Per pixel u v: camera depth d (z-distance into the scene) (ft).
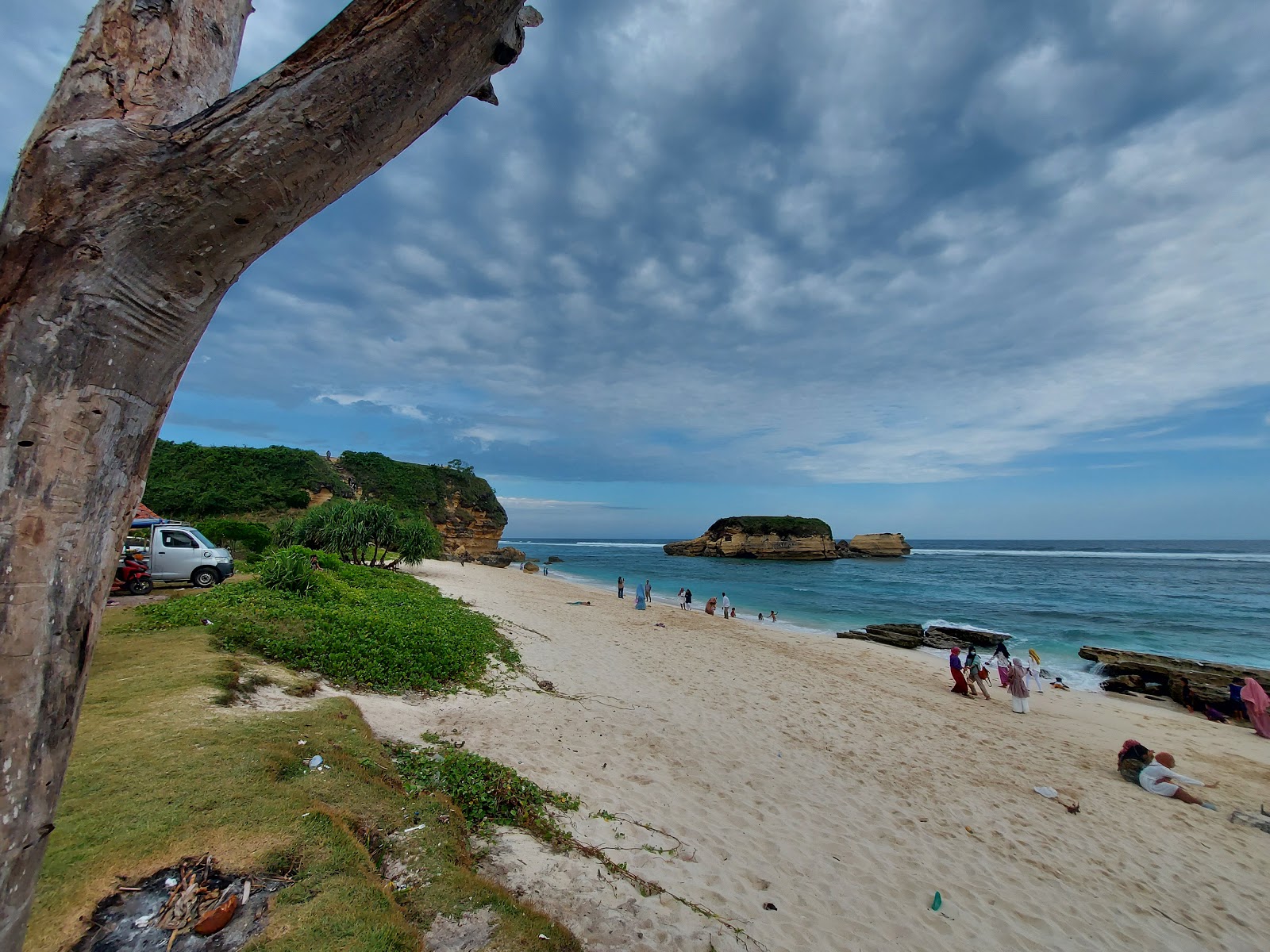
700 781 23.15
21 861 3.84
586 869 15.35
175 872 11.03
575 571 194.39
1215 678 51.03
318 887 11.04
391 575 73.67
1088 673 61.26
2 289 3.84
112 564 4.42
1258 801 28.19
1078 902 18.30
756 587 146.51
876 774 26.63
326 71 4.33
